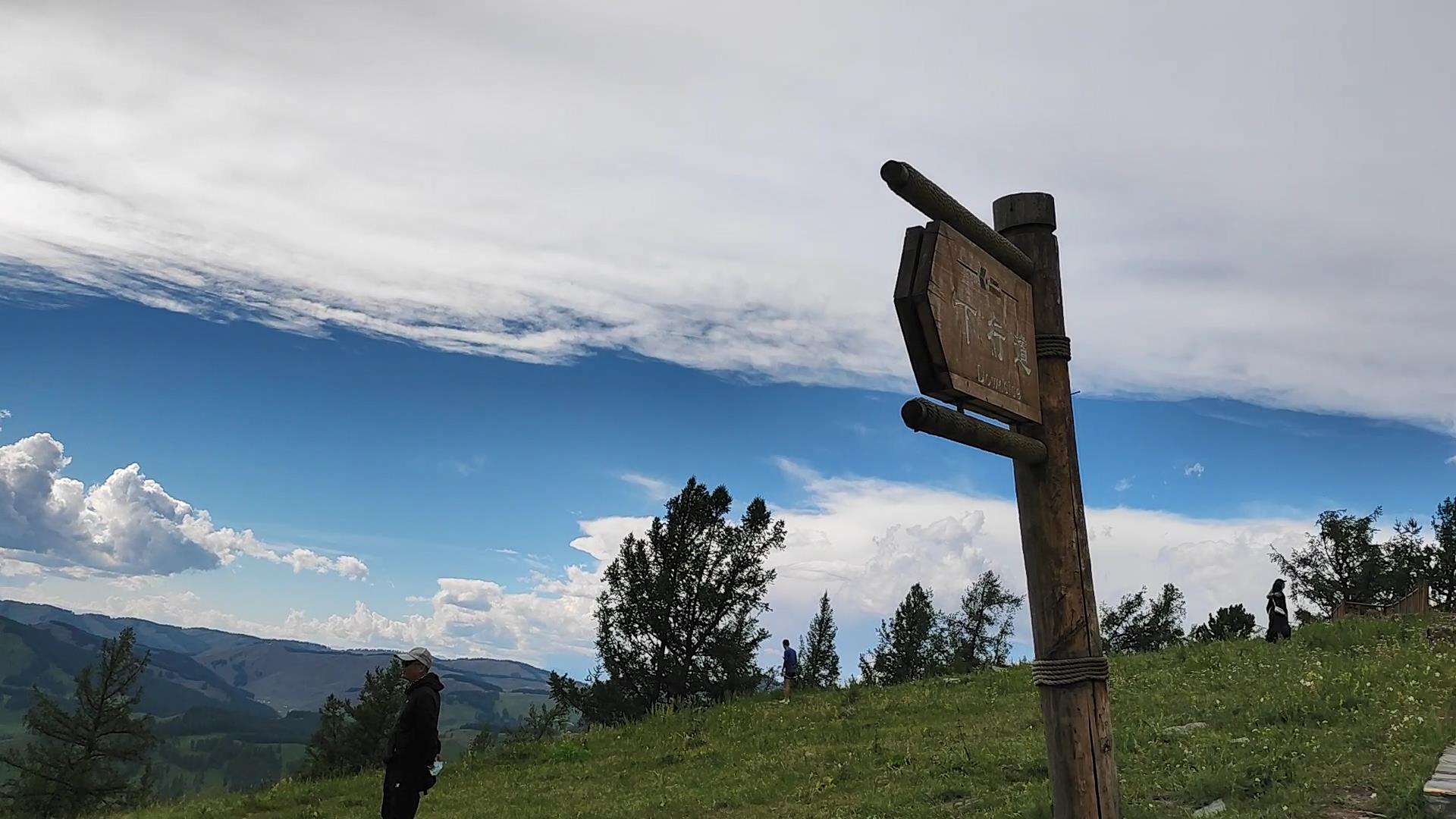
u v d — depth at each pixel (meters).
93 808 44.44
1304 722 12.14
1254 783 9.42
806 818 11.65
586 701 34.94
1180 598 60.06
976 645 55.62
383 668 45.25
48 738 46.03
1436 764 9.00
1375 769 9.35
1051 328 5.54
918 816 10.66
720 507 36.50
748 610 35.84
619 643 35.50
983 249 5.07
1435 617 21.30
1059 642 5.20
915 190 4.42
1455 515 53.66
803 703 22.20
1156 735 12.48
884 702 20.42
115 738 47.25
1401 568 53.34
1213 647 21.47
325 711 43.97
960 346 4.65
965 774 12.34
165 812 17.86
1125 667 20.56
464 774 19.03
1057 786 5.13
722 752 17.44
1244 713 13.09
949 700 19.53
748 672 35.03
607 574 36.41
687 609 35.34
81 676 46.75
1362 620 21.88
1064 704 5.16
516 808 14.81
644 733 20.83
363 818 15.30
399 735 10.11
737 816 12.50
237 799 18.52
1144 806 9.27
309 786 18.75
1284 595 21.56
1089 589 5.30
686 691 34.53
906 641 51.84
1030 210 5.64
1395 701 12.47
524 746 20.53
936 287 4.49
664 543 36.12
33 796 44.16
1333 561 55.09
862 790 12.70
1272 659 18.52
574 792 15.77
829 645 49.72
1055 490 5.35
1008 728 15.38
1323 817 8.19
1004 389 5.04
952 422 4.52
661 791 14.84
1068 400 5.50
